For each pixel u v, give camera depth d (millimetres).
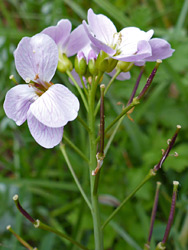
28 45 87
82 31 97
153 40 89
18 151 145
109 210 130
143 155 136
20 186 136
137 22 153
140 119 159
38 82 89
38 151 162
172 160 128
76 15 184
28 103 89
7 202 137
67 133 158
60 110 84
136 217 127
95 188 94
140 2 204
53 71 88
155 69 85
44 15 184
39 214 139
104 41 92
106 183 136
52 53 87
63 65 98
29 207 140
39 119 84
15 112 89
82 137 145
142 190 128
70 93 84
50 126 83
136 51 90
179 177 133
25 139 151
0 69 172
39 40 87
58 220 139
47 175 146
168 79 147
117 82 151
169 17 191
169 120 150
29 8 197
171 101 155
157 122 148
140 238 124
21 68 88
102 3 139
